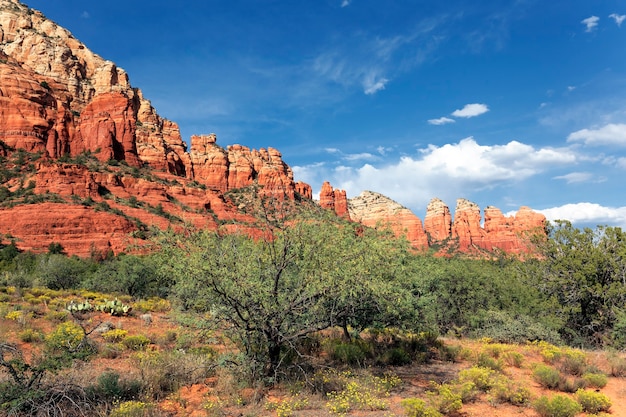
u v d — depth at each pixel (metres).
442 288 19.55
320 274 8.78
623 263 19.58
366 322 12.15
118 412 6.75
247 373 9.17
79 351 8.09
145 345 12.34
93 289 29.80
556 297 20.64
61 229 58.53
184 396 8.35
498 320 18.84
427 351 14.39
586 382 10.47
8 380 7.16
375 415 7.69
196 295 9.55
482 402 8.86
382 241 10.68
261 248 9.55
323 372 10.23
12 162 79.38
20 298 20.55
